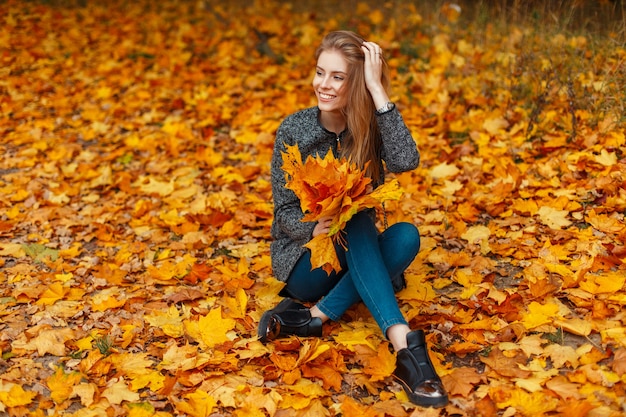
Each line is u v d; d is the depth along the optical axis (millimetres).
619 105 4145
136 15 8844
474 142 4516
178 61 6734
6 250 3533
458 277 3018
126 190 4262
